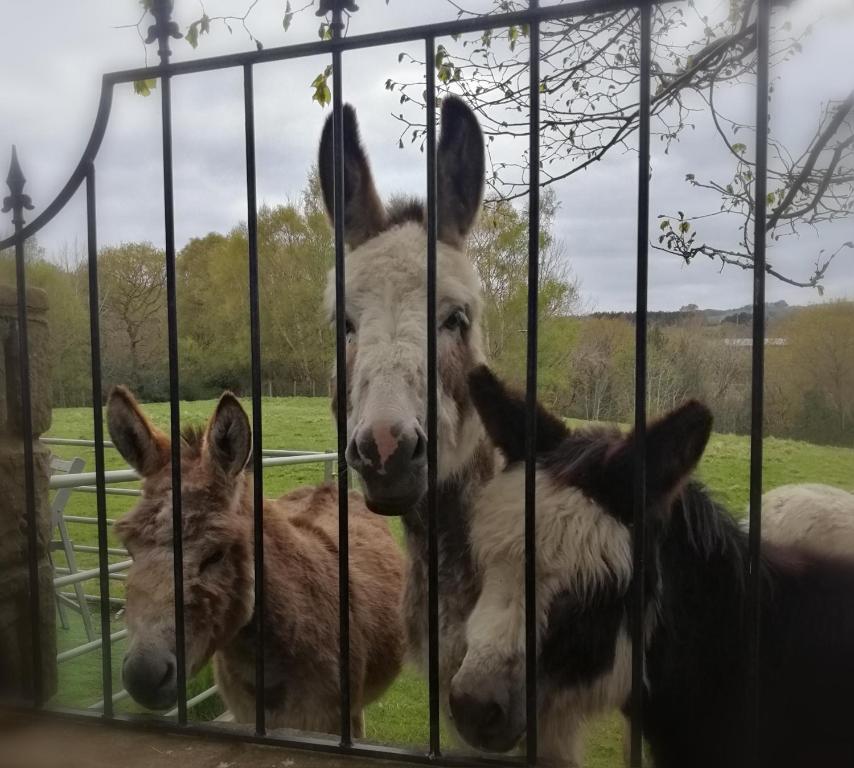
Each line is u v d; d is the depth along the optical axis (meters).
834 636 2.03
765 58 1.49
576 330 10.45
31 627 2.46
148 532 2.59
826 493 3.39
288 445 13.40
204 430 3.13
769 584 2.05
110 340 21.69
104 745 1.98
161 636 2.39
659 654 1.97
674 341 10.49
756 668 1.64
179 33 1.97
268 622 2.90
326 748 1.87
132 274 22.23
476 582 2.14
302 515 3.92
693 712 2.02
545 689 1.80
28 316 2.47
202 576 2.59
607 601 1.79
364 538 4.16
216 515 2.70
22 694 2.43
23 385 2.17
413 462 2.05
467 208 2.70
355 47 1.79
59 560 7.95
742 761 2.00
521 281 7.96
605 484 1.84
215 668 3.30
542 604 1.76
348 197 2.70
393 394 2.12
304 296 20.69
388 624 3.73
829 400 9.80
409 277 2.40
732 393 10.37
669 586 2.00
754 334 1.54
